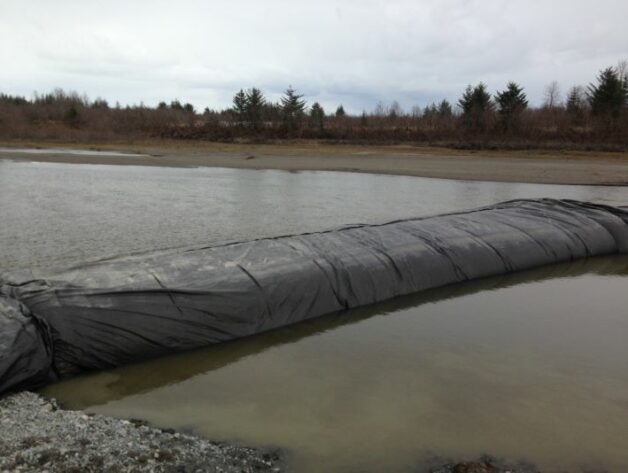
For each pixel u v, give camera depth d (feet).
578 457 13.60
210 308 19.76
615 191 64.23
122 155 112.37
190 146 139.33
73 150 127.03
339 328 21.61
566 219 34.06
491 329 21.74
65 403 15.80
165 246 33.12
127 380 17.28
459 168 90.12
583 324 22.41
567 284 27.78
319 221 42.86
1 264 28.55
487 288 26.89
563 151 119.55
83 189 59.98
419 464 13.25
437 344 20.22
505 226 31.37
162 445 13.44
